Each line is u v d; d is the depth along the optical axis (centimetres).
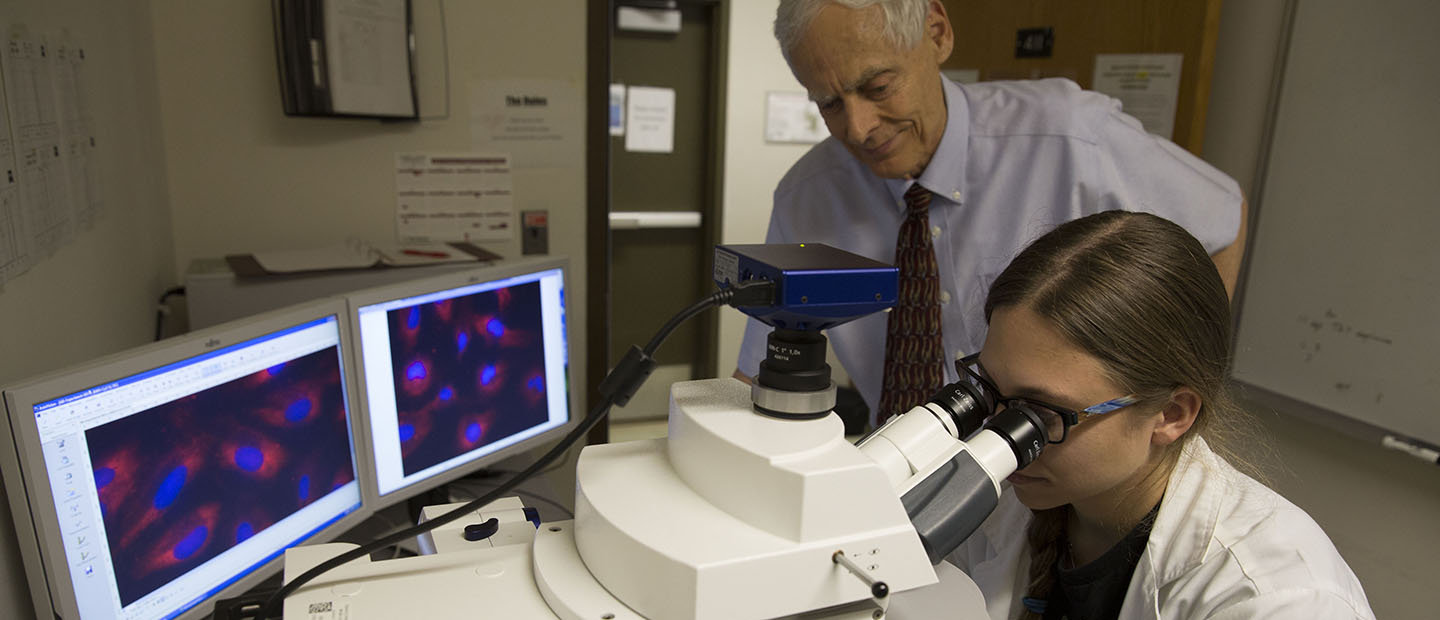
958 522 53
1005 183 141
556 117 204
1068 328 72
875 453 55
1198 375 77
